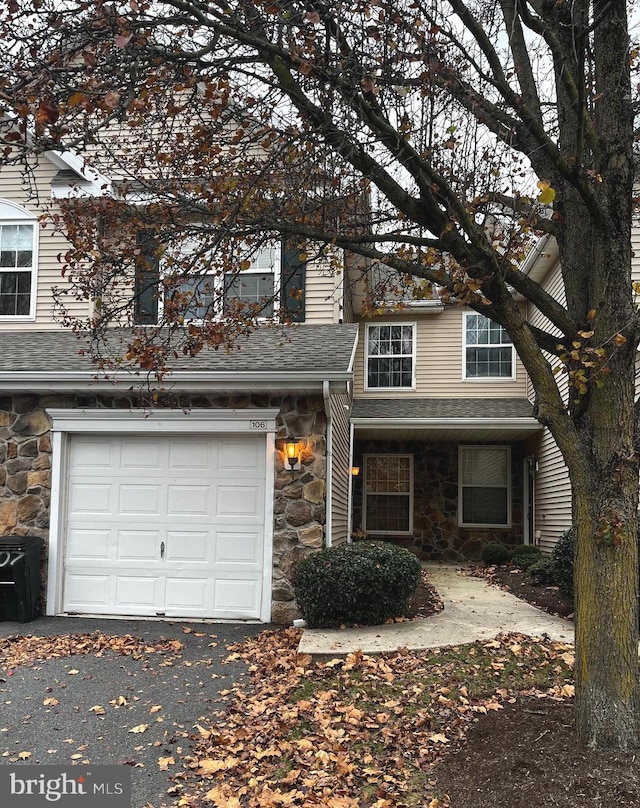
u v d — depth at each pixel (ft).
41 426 26.05
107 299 29.12
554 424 12.81
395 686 16.61
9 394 26.07
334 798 11.28
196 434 25.58
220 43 13.15
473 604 26.73
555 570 25.40
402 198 13.53
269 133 15.96
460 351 45.19
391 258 14.64
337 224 17.15
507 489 46.26
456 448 47.24
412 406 42.88
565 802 10.46
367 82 11.60
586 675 12.16
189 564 25.20
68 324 23.84
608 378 12.60
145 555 25.46
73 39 11.57
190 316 28.58
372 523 47.24
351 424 40.04
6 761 13.00
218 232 15.12
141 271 17.71
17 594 24.11
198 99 15.88
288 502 24.48
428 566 42.22
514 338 13.24
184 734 14.21
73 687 17.17
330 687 16.76
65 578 25.64
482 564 43.42
